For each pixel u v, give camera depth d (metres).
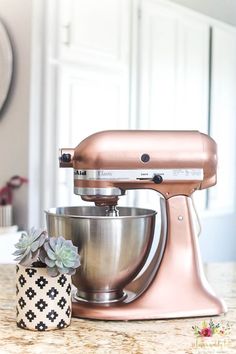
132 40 3.04
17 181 2.55
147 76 3.14
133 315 0.98
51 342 0.86
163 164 1.05
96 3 2.78
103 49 2.85
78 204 2.71
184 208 1.08
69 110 2.67
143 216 1.02
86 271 1.01
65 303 0.93
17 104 2.55
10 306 1.08
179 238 1.07
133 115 3.09
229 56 3.85
